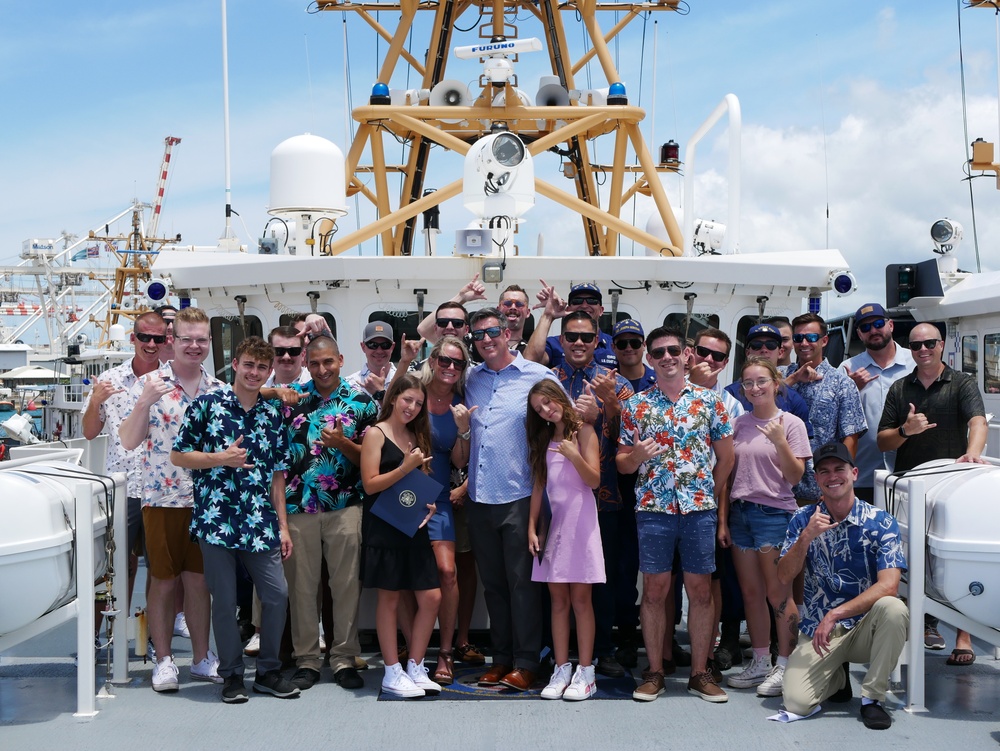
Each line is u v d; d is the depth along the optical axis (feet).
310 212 24.50
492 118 27.20
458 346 16.43
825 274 20.83
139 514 19.17
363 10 31.17
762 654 16.81
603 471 17.34
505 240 21.12
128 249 128.36
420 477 16.02
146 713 15.49
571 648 19.07
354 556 16.97
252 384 15.81
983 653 19.35
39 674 18.12
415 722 14.90
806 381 18.66
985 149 43.96
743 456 16.84
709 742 14.12
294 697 16.16
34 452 18.52
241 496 15.83
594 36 28.91
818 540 15.57
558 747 13.87
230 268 20.88
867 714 14.89
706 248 30.14
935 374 18.86
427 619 16.21
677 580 18.71
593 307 18.35
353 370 20.68
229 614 15.94
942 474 16.38
